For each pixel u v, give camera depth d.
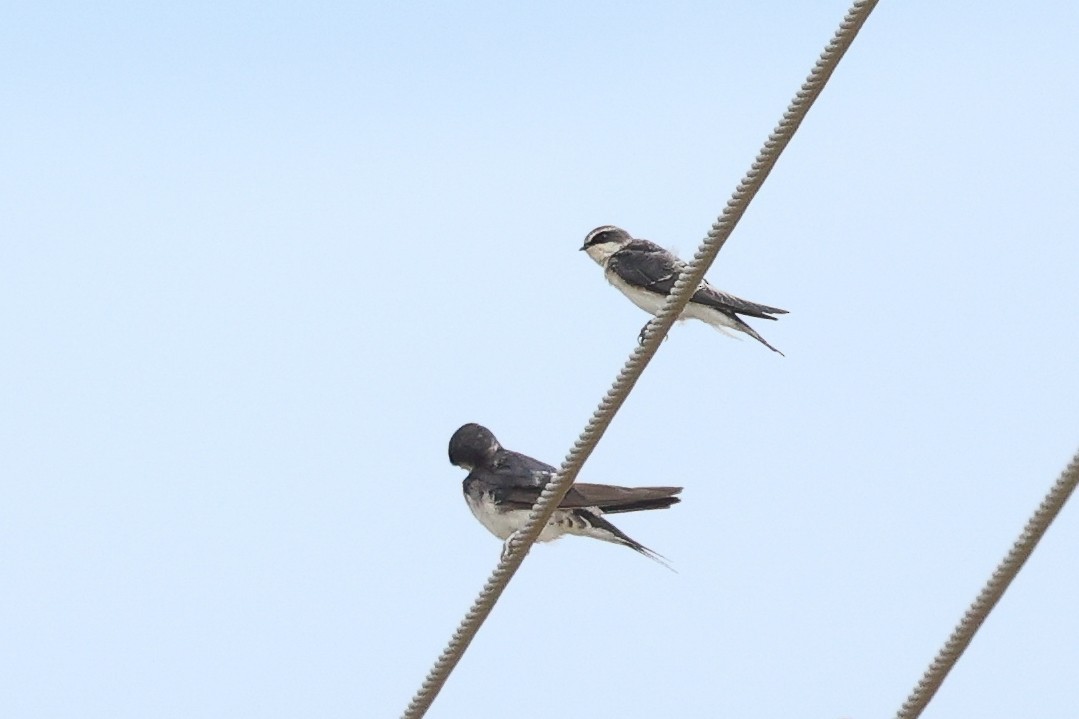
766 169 10.70
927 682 10.45
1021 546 9.73
